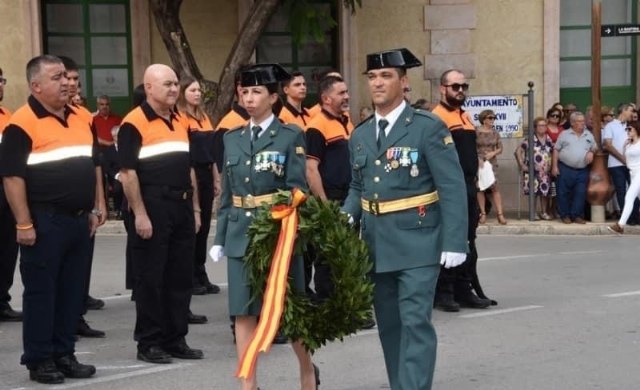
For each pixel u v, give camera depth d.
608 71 21.72
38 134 7.48
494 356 8.44
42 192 7.49
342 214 6.32
